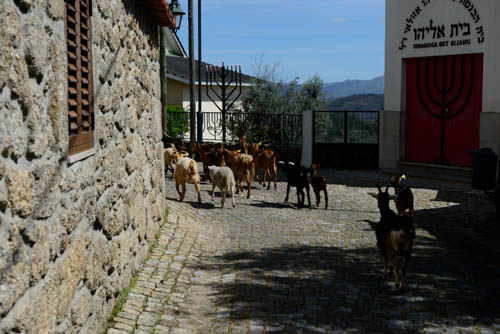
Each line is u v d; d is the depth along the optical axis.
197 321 5.68
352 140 19.78
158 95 9.34
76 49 4.26
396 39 18.30
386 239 6.85
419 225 10.72
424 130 18.08
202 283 6.98
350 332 5.38
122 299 5.88
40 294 3.30
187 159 12.86
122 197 6.01
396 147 18.52
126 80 6.40
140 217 7.21
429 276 7.27
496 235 9.88
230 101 29.38
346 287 6.80
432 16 17.19
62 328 3.77
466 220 11.22
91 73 4.77
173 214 11.07
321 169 19.84
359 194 14.60
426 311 5.95
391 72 18.58
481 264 7.92
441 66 17.42
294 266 7.78
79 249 4.22
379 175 18.23
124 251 6.11
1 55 2.73
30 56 3.14
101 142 5.10
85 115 4.50
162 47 17.53
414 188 15.52
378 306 6.11
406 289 6.71
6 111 2.81
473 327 5.48
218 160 15.80
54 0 3.62
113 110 5.64
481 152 11.73
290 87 31.56
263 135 21.31
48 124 3.49
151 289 6.48
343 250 8.72
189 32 19.81
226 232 10.04
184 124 23.33
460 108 17.00
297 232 10.09
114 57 5.75
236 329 5.46
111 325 5.23
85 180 4.45
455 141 17.22
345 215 11.79
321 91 32.44
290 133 21.41
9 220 2.84
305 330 5.43
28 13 3.14
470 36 16.22
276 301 6.30
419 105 18.16
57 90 3.68
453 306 6.11
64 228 3.83
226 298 6.41
